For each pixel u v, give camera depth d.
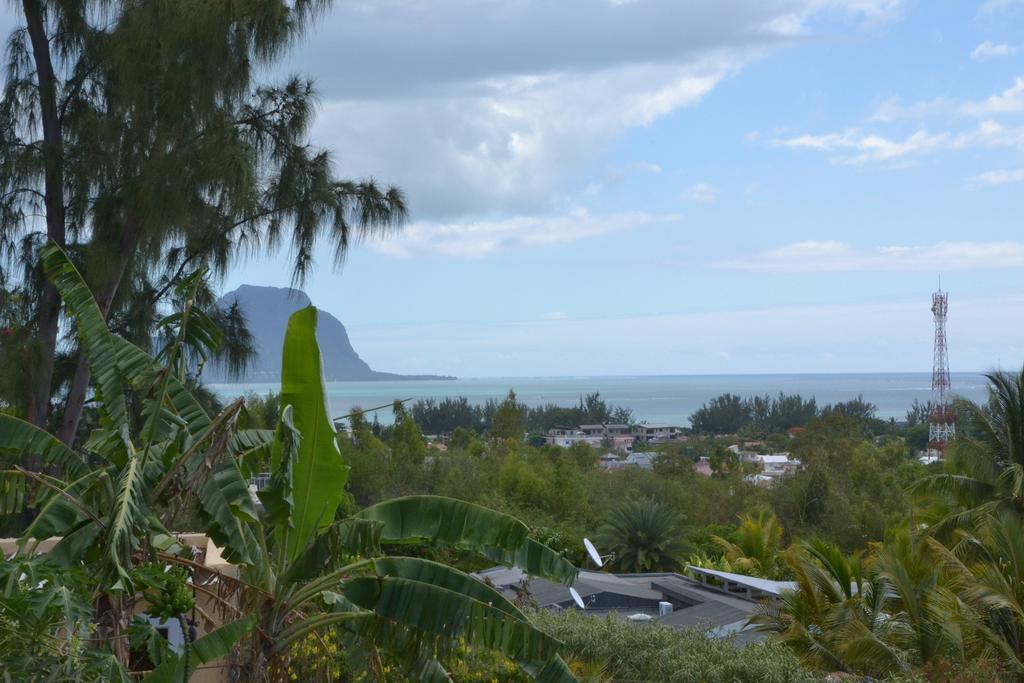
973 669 13.66
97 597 5.72
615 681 10.00
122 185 12.03
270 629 6.14
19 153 12.29
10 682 4.32
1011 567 17.72
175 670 5.32
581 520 35.78
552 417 145.62
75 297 6.71
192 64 11.53
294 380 6.34
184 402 6.82
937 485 24.27
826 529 38.09
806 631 15.66
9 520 11.27
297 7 12.51
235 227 13.12
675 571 30.25
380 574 6.25
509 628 5.96
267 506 5.90
